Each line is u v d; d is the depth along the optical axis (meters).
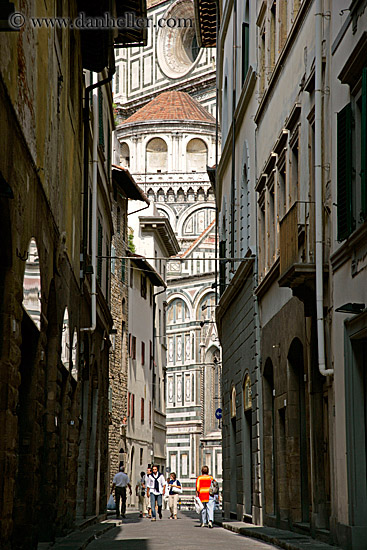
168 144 123.56
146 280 74.50
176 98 127.75
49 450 23.45
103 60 32.00
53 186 22.12
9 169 14.76
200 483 37.62
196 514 61.25
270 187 33.25
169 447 118.25
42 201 19.72
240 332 40.44
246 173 40.50
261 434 34.59
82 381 35.97
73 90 28.45
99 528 32.16
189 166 124.06
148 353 76.00
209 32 61.75
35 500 19.75
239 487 40.44
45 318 20.59
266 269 33.94
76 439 29.81
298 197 27.58
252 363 36.41
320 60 23.62
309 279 23.59
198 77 134.88
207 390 115.38
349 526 20.73
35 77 18.23
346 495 21.28
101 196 42.81
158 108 126.44
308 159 25.72
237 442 41.09
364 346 21.17
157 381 85.31
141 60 142.62
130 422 66.62
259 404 34.97
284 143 30.08
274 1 33.56
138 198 64.94
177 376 119.00
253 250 36.88
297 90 27.92
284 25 31.62
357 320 20.22
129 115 143.12
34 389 19.48
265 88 35.09
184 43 140.12
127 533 31.73
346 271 21.45
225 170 48.94
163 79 139.38
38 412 19.80
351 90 20.81
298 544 22.83
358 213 20.38
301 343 27.42
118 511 45.94
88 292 34.66
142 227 77.50
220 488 110.75
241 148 42.12
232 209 43.31
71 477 29.09
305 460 28.61
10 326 15.30
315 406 25.23
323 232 23.73
